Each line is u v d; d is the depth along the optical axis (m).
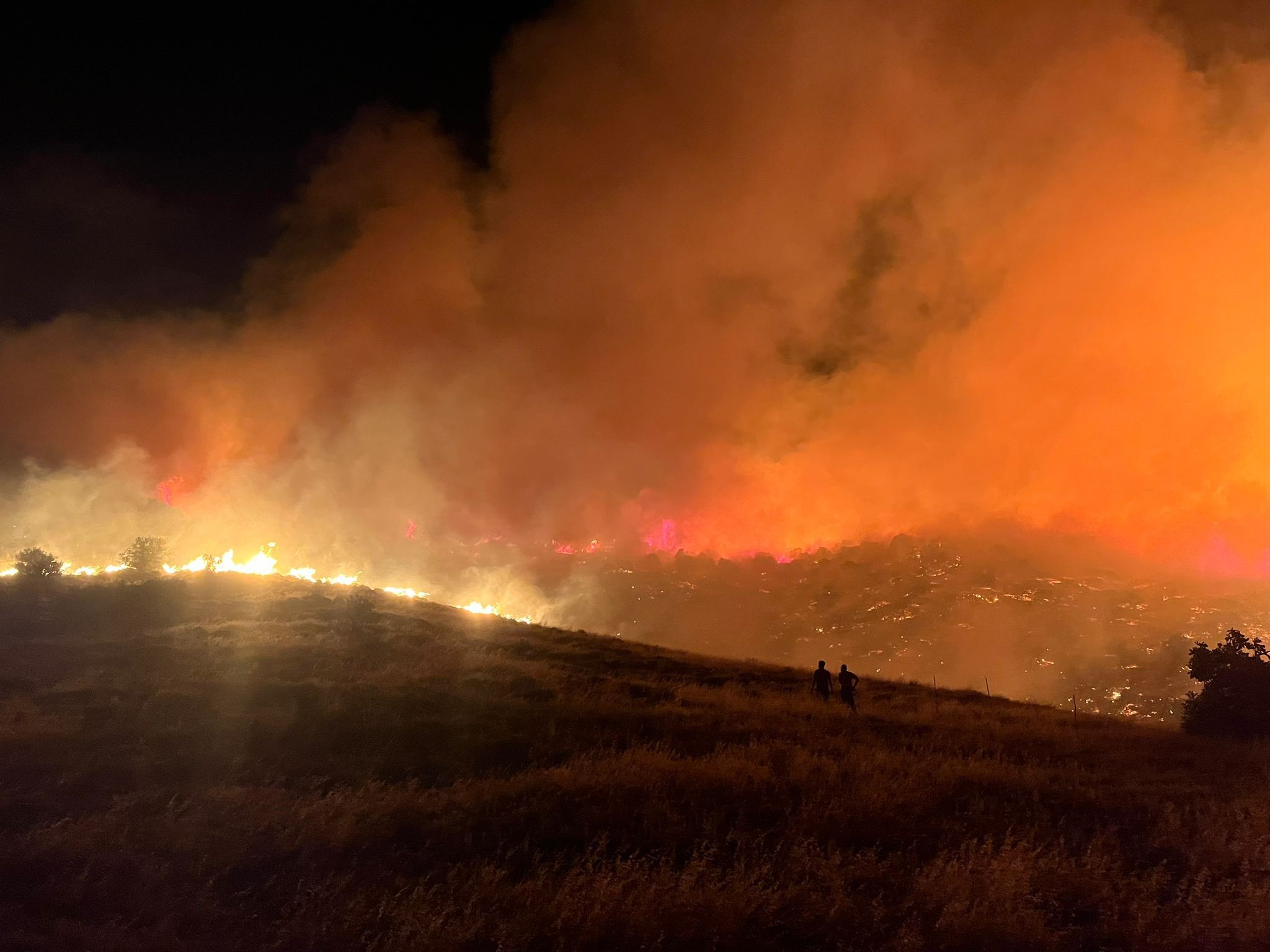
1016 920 7.45
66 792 11.59
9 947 7.42
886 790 11.74
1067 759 15.45
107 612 27.25
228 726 15.09
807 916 7.78
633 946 7.41
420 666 21.62
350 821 10.37
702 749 15.26
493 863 9.39
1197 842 9.55
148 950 7.50
